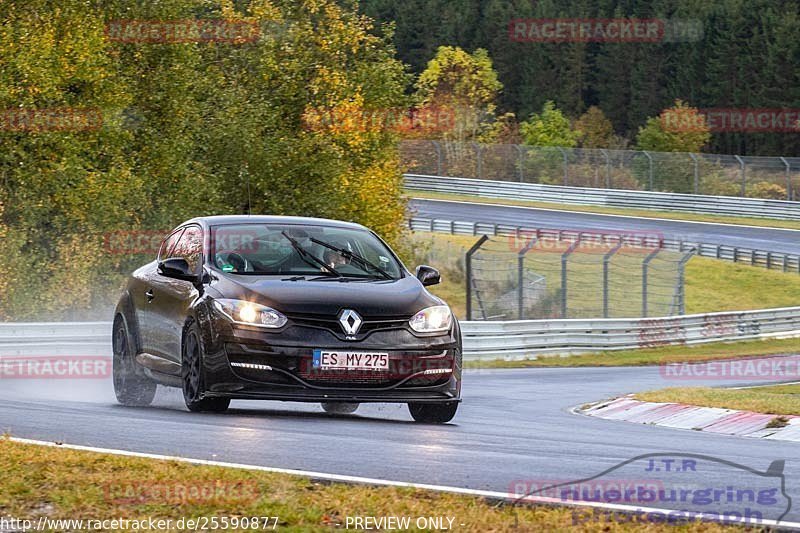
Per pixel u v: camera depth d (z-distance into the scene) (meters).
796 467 25.11
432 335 32.00
